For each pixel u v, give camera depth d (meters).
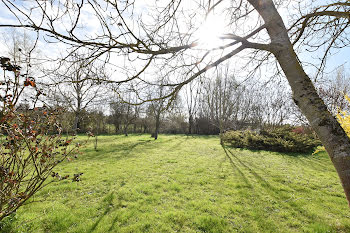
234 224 3.50
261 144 12.52
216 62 1.71
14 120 2.31
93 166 7.66
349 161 1.02
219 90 15.26
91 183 5.58
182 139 20.47
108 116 29.45
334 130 1.11
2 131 2.22
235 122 24.28
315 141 11.40
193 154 10.75
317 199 4.48
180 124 31.17
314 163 8.46
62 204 4.18
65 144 2.78
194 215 3.77
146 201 4.38
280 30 1.38
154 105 19.58
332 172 6.93
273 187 5.29
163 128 31.56
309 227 3.38
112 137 22.45
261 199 4.52
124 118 28.86
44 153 2.53
